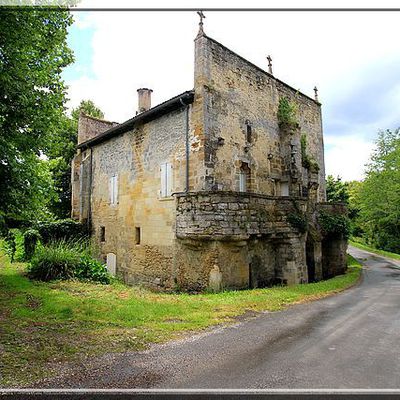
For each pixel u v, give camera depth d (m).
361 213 36.47
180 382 4.22
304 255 13.45
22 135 8.94
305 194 18.05
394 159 33.38
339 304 9.06
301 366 4.77
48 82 9.80
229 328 6.56
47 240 17.83
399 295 10.59
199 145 12.47
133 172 15.84
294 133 16.58
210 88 12.84
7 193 8.56
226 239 10.95
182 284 12.06
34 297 8.38
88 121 21.83
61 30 9.60
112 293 9.19
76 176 21.16
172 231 13.13
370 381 4.32
